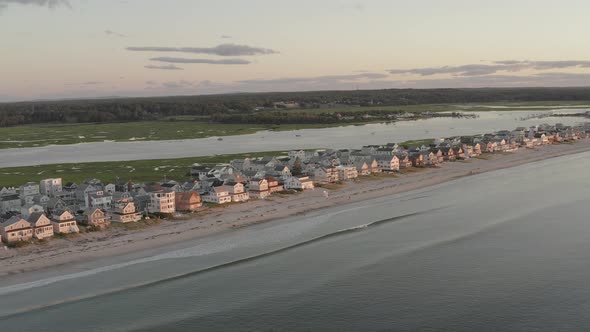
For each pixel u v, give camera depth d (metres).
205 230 128.88
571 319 76.69
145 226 132.25
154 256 109.50
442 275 93.94
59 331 76.62
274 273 97.31
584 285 87.94
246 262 104.00
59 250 113.19
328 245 113.25
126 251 113.06
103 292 90.31
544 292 85.75
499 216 133.75
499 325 75.75
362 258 103.94
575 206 142.12
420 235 118.75
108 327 77.62
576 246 107.62
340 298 85.69
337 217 139.25
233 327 77.19
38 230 119.25
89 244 117.50
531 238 113.88
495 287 88.31
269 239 119.81
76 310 83.25
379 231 123.25
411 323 77.12
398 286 89.75
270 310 82.19
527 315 78.31
